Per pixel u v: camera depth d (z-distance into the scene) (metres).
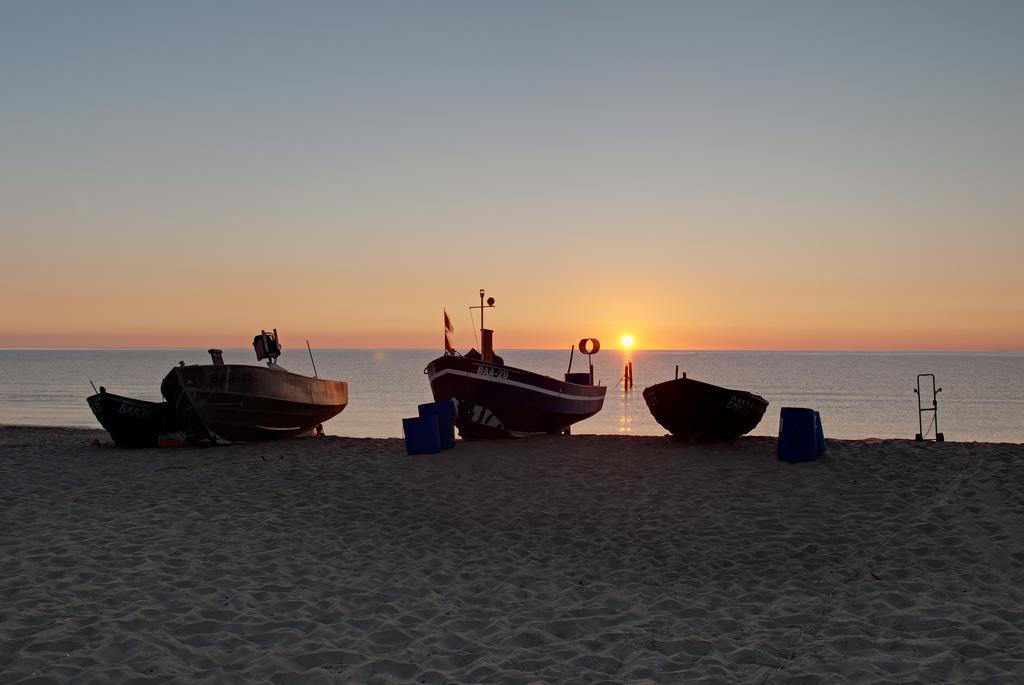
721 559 9.16
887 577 8.35
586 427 39.78
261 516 11.22
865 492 11.88
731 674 5.84
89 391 72.69
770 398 66.19
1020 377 108.56
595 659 6.21
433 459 15.48
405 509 11.67
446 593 8.05
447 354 19.00
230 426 18.73
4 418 42.38
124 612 7.14
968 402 61.06
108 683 5.57
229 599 7.64
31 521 10.77
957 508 10.75
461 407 18.38
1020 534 9.52
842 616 7.19
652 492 12.33
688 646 6.47
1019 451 14.41
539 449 16.52
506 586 8.30
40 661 5.94
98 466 15.65
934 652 6.19
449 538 10.23
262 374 19.05
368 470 14.48
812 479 12.77
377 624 7.02
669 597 7.88
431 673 5.88
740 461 14.47
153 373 120.81
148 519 10.95
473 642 6.62
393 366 178.88
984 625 6.75
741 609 7.52
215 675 5.74
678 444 16.78
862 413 50.97
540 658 6.21
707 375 117.50
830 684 5.61
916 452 14.70
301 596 7.79
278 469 14.77
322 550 9.62
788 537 9.88
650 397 17.38
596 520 10.91
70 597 7.57
